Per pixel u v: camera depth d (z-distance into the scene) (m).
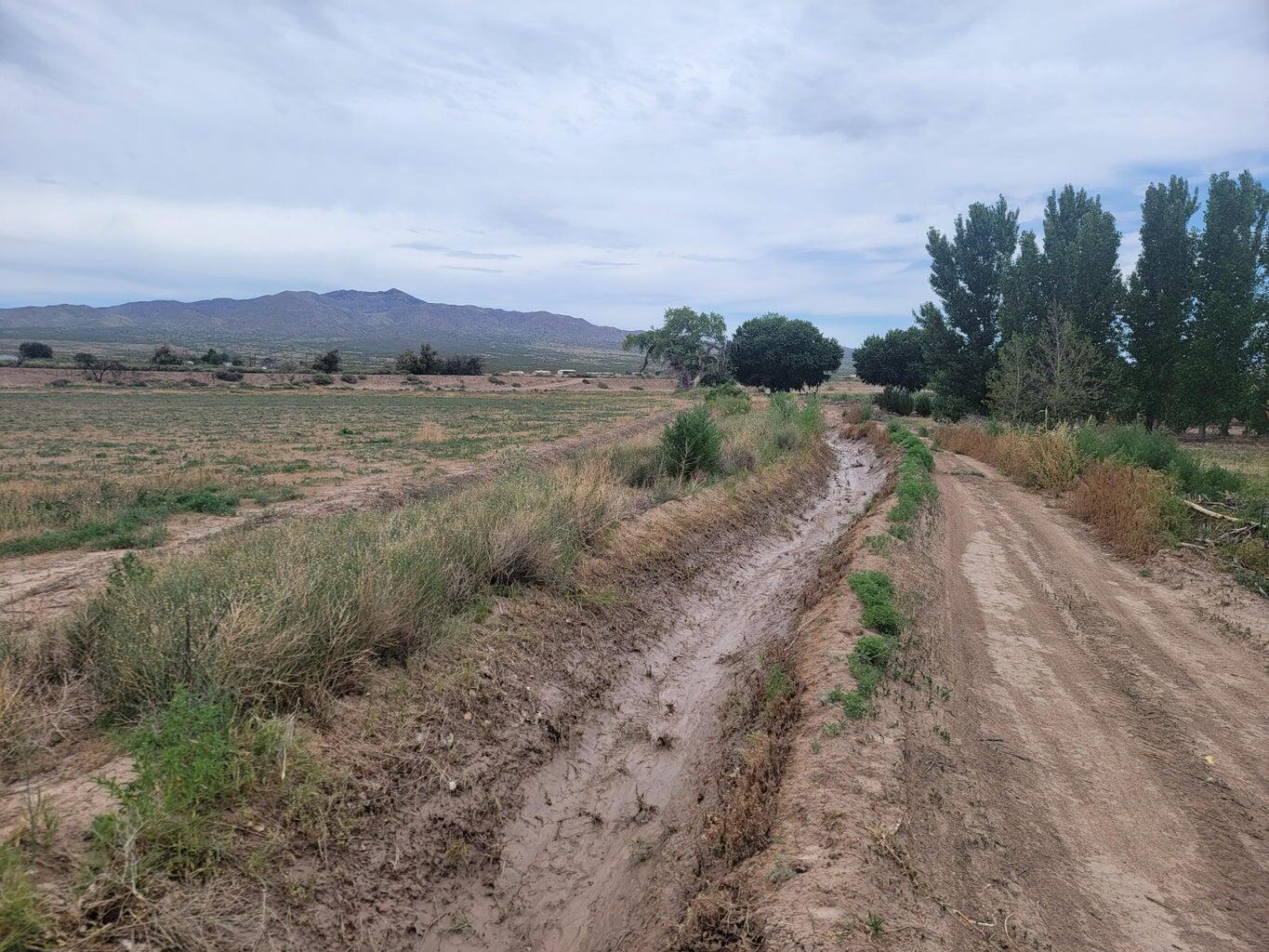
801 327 90.56
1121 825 5.03
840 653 7.46
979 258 43.19
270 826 4.49
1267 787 5.48
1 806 4.11
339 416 47.22
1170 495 14.30
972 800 5.25
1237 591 10.37
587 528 11.09
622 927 4.79
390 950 4.34
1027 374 32.56
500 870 5.32
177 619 5.50
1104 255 35.47
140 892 3.62
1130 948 3.90
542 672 7.73
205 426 38.25
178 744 4.34
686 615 10.73
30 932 3.22
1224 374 36.28
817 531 17.03
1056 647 8.34
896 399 57.66
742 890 4.32
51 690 5.37
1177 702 6.90
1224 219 35.69
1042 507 17.64
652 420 40.47
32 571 9.52
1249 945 3.94
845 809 4.81
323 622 6.12
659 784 6.59
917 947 3.67
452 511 10.33
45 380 79.75
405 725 5.98
